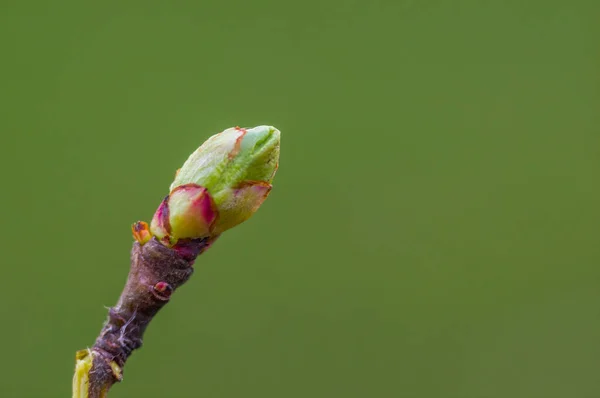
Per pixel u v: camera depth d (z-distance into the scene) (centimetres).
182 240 19
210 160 19
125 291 19
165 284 19
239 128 19
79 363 19
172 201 19
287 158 42
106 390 19
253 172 19
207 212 19
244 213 19
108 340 19
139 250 19
